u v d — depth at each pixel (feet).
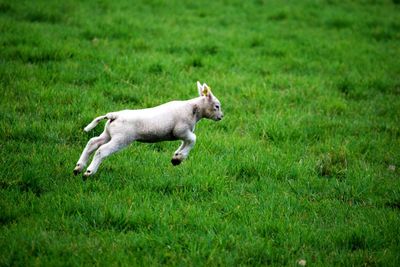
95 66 51.44
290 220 28.96
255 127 42.42
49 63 50.75
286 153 38.81
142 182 32.07
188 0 87.15
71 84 47.01
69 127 38.22
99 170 33.12
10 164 32.14
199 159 36.14
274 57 61.46
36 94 43.37
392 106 49.19
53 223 26.66
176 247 25.61
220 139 39.55
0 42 54.44
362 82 54.80
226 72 55.11
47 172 31.78
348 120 45.88
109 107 42.68
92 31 61.87
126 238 26.00
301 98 49.42
